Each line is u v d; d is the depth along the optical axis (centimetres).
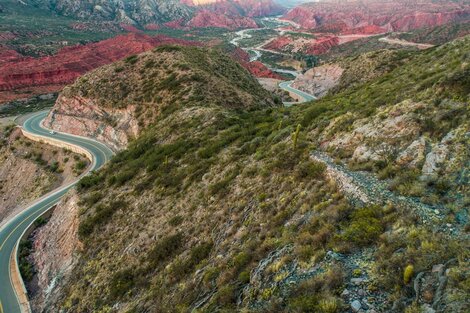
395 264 1012
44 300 3164
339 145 2061
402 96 2172
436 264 944
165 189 3238
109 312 2239
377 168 1642
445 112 1656
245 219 1967
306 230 1412
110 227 3272
